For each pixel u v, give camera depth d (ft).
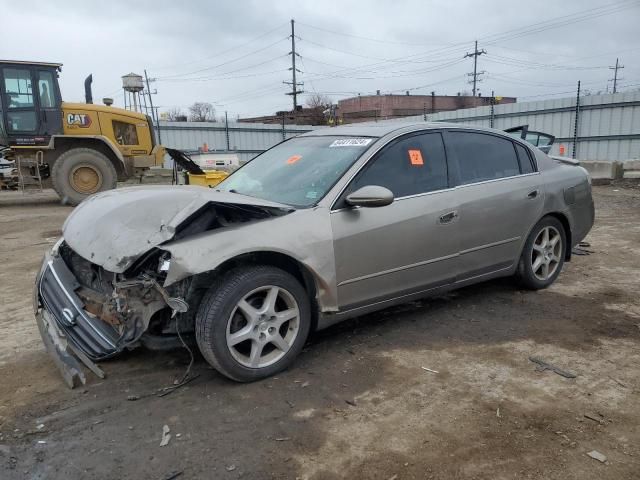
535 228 16.51
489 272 15.46
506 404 10.40
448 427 9.63
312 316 12.31
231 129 92.58
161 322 11.21
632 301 16.46
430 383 11.26
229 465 8.62
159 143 87.92
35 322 15.11
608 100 67.51
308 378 11.48
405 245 13.07
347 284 12.25
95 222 11.85
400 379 11.44
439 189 13.93
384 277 12.89
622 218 32.65
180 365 12.14
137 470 8.50
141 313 10.73
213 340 10.56
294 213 11.75
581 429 9.53
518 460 8.69
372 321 14.79
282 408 10.30
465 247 14.44
